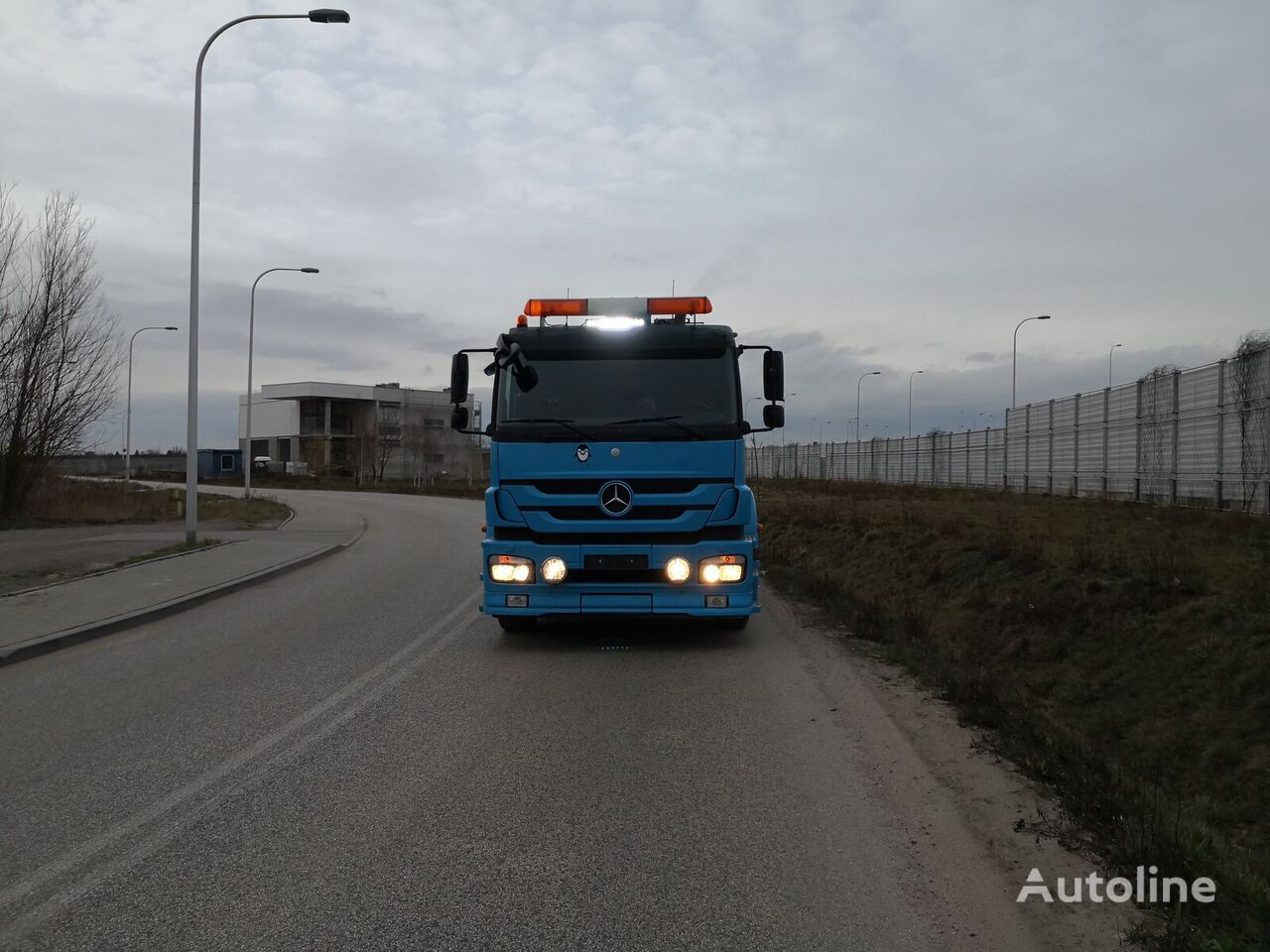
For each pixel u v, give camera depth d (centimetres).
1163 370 2800
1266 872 419
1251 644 888
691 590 846
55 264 2775
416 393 10269
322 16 1827
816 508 2631
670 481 850
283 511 3691
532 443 856
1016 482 3925
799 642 961
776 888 383
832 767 545
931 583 1512
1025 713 664
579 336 873
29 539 2180
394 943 337
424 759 564
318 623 1113
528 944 336
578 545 848
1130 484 2861
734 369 872
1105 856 412
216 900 372
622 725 640
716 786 511
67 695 748
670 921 354
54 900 372
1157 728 841
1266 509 2033
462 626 1076
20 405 2748
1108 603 1125
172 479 8812
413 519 3416
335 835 441
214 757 571
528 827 451
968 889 382
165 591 1317
